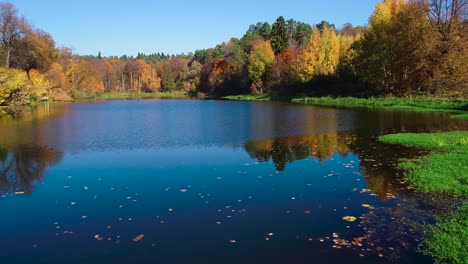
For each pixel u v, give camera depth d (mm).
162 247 7758
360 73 52531
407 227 8445
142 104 61594
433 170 12602
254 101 65250
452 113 31375
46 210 10156
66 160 16297
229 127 26875
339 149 17766
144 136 22781
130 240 8133
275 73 74062
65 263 7203
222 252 7480
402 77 47375
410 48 43344
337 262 6973
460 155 14367
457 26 39469
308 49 67688
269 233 8320
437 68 40125
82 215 9719
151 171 14219
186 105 56688
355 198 10578
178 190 11727
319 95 60188
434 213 9203
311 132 23766
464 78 38531
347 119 30406
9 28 63062
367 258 7102
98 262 7207
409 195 10656
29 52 66438
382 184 11828
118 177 13422
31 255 7555
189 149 18500
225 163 15383
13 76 49969
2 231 8797
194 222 9055
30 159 16531
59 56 82625
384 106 40844
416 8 42875
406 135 20266
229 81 92188
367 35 49781
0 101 46438
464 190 10562
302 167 14453
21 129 26547
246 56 95875
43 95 67500
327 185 11938
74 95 82750
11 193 11750
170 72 124062
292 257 7215
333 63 64688
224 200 10656
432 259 7016
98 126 28219
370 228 8461
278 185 12070
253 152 17562
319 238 8016
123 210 10016
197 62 126688
